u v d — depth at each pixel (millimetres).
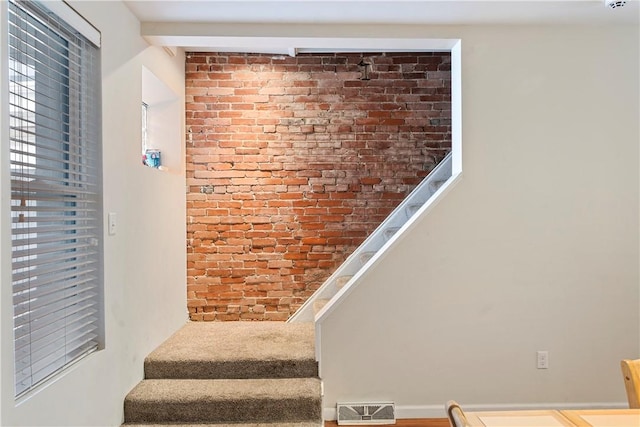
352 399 2867
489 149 2912
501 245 2904
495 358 2896
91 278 2184
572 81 2928
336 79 4031
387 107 4031
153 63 3090
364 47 3072
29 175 1694
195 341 3273
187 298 4016
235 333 3494
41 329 1795
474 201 2902
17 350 1597
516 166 2916
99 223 2250
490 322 2898
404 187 4039
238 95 4000
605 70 2936
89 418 2105
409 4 2592
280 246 4043
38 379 1756
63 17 1878
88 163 2189
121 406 2510
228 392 2643
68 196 2078
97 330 2266
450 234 2893
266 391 2656
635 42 2941
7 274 1502
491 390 2891
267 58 4012
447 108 4035
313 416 2604
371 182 4035
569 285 2914
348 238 4043
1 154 1481
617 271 2924
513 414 1564
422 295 2883
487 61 2914
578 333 2912
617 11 2707
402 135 4043
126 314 2574
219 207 4020
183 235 3859
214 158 4004
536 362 2902
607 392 2908
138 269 2768
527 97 2924
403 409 2861
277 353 2984
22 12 1719
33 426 1646
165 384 2756
